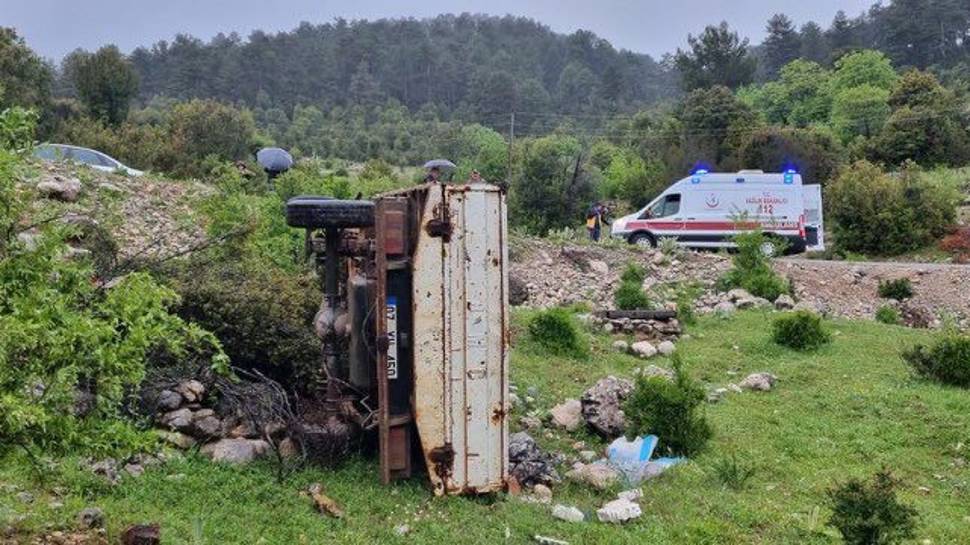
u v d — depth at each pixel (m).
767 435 8.33
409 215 6.14
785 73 84.38
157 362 6.70
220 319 7.10
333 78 119.69
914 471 7.54
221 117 35.84
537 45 155.88
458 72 127.19
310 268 9.54
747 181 26.61
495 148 50.09
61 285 4.09
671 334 13.14
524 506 6.04
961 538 5.98
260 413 6.54
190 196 16.28
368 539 5.27
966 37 109.38
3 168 3.86
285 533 5.16
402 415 6.21
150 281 4.21
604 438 7.93
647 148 62.56
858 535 5.28
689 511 6.20
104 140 29.62
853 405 9.38
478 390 6.16
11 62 31.86
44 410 3.59
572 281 18.70
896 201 34.00
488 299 6.19
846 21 118.56
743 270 18.39
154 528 4.65
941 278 22.61
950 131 52.16
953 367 10.34
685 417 7.66
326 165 48.00
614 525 5.88
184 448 6.21
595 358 11.33
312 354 7.30
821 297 20.12
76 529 4.71
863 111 61.03
